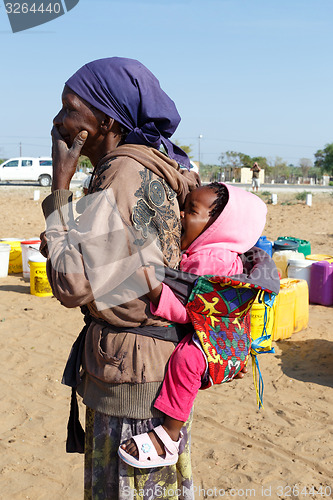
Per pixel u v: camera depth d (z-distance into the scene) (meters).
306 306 7.02
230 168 73.50
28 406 4.90
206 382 1.95
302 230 16.11
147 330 1.88
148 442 1.85
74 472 3.90
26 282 9.55
